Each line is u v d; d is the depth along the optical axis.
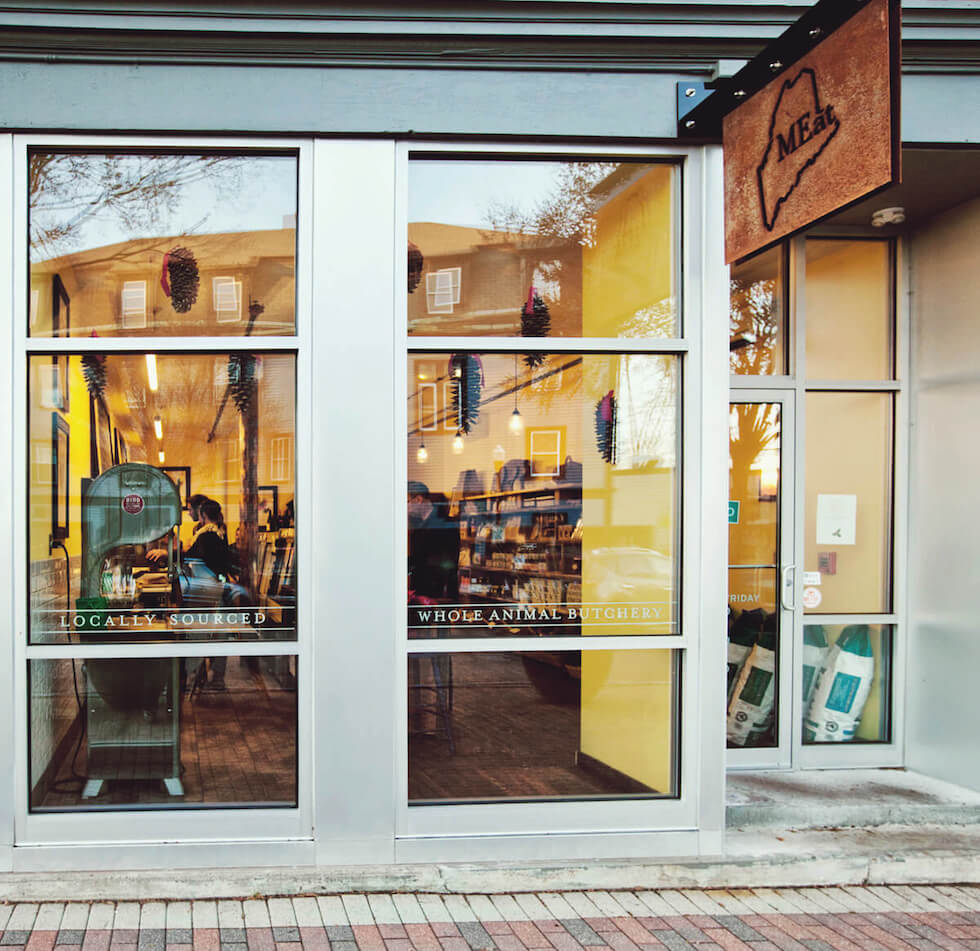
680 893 3.52
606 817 3.71
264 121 3.57
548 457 3.85
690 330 3.84
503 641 3.77
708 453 3.80
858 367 4.78
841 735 4.71
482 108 3.65
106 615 3.62
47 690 3.58
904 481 4.71
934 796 4.19
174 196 3.71
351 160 3.62
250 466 3.69
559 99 3.69
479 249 3.84
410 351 3.76
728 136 3.57
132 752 3.61
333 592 3.57
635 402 3.90
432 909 3.30
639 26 3.63
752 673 4.64
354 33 3.53
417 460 3.75
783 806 4.02
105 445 3.66
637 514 3.89
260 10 3.48
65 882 3.30
